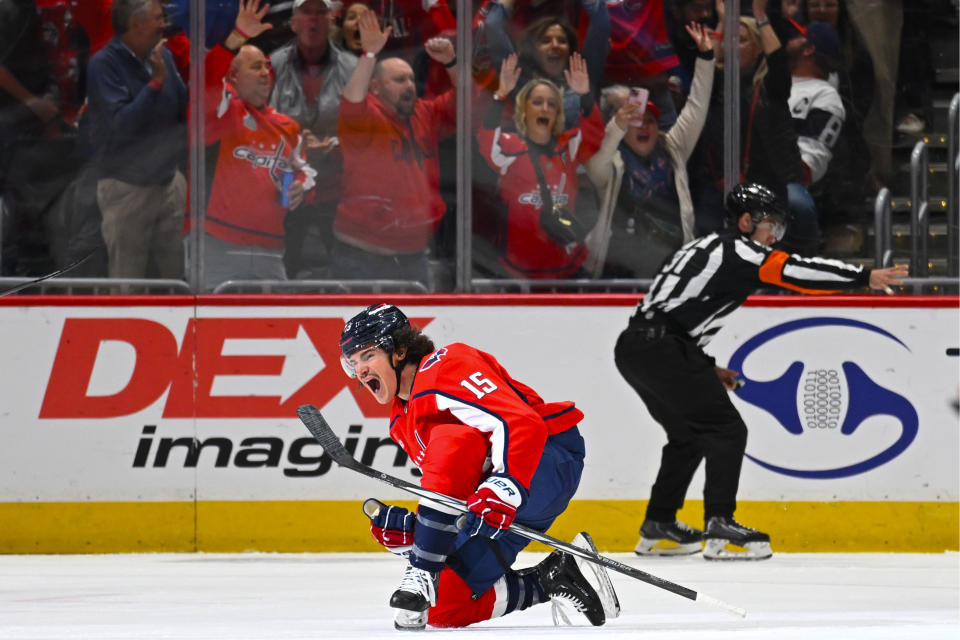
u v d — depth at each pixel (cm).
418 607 1182
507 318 2422
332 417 2388
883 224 2528
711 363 2295
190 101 2445
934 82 2534
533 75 2500
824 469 2425
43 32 2431
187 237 2445
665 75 2517
